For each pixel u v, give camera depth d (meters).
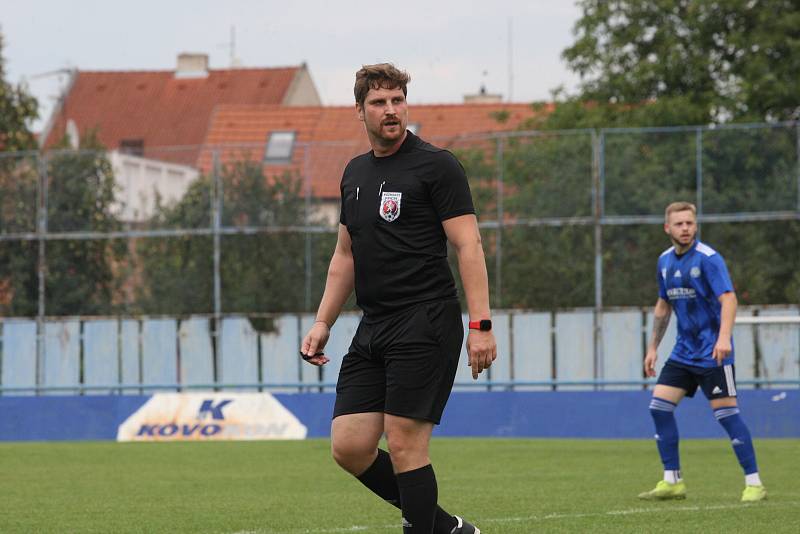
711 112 84.19
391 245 15.59
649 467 37.25
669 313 28.33
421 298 15.53
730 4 84.69
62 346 67.06
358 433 15.84
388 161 15.86
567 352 62.97
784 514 24.41
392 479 16.30
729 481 32.06
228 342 65.75
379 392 15.86
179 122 157.88
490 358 15.48
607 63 86.75
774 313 61.16
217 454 44.72
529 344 63.44
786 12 85.50
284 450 46.44
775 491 29.12
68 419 57.03
